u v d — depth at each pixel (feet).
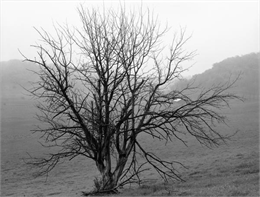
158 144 158.92
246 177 65.26
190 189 58.03
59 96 53.31
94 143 56.70
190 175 85.97
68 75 53.21
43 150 159.74
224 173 80.79
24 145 174.50
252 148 125.49
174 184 71.15
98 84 54.75
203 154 126.41
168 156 130.82
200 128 55.98
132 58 54.24
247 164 90.27
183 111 56.03
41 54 49.52
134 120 57.82
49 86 53.06
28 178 110.63
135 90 55.16
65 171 119.55
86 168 123.54
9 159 142.31
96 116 55.88
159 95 56.49
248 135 161.58
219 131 176.55
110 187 58.08
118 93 57.11
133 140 58.39
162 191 59.06
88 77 54.90
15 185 100.37
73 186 90.22
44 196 77.05
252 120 217.15
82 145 56.75
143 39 55.47
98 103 55.26
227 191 49.11
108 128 55.88
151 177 91.30
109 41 54.80
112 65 54.75
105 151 57.93
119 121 55.98
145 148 152.15
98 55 54.08
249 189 48.52
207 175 81.61
